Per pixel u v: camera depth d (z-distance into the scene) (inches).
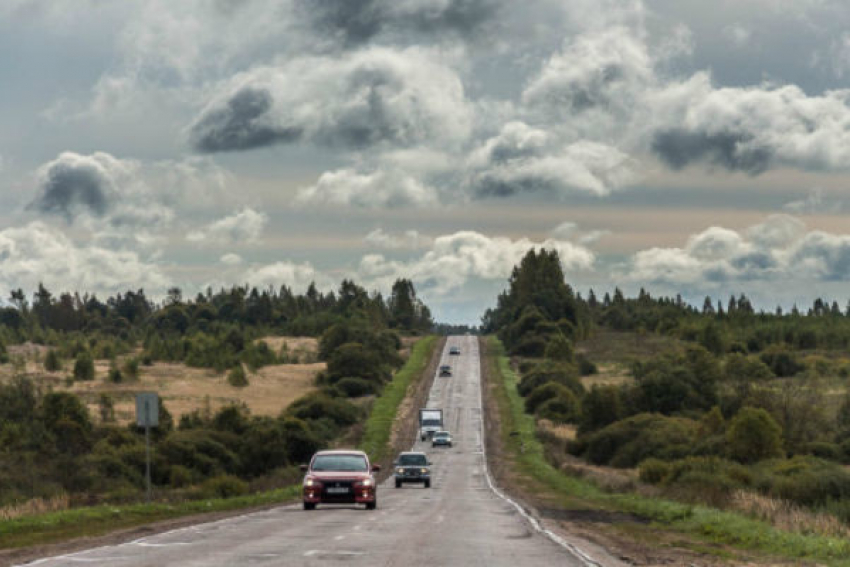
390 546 1352.1
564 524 1937.7
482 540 1478.8
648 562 1227.9
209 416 7647.6
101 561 1127.6
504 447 7731.3
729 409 6382.9
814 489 2864.2
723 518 2011.6
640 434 6353.3
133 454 5113.2
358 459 2368.4
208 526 1747.0
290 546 1334.9
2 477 4001.0
